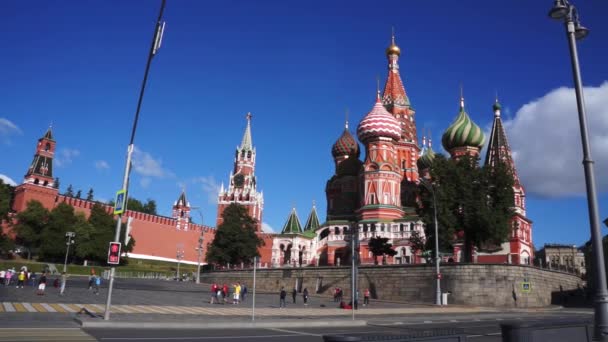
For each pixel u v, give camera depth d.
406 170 107.81
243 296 56.91
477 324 31.34
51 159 127.94
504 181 61.00
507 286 55.00
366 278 65.00
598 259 14.34
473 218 59.53
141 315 30.67
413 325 30.42
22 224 111.62
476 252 84.81
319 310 42.97
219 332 23.47
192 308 39.41
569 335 11.62
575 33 16.44
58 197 124.94
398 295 61.38
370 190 97.19
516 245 83.56
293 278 74.81
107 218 123.69
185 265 142.50
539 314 43.62
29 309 30.84
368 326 29.80
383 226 92.75
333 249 98.31
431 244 62.62
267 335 22.61
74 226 114.88
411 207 101.25
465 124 97.25
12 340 16.86
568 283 67.69
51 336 18.52
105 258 120.06
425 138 120.19
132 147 29.30
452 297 56.62
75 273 105.81
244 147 165.00
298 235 107.38
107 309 26.19
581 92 15.80
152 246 136.12
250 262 97.56
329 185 113.69
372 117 99.69
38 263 102.69
